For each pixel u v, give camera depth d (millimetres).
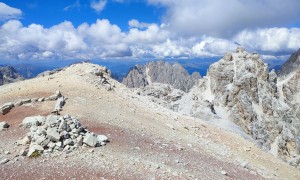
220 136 44094
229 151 38156
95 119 32812
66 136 25703
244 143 45219
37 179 20016
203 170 27219
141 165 24375
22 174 20469
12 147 24641
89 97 39562
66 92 39344
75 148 25047
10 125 29141
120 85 54594
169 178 23141
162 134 34656
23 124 28688
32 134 25578
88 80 46219
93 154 24625
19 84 43594
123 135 30438
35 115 31797
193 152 31688
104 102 39656
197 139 38000
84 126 29859
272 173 36188
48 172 21062
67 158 23344
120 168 23109
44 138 24750
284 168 41250
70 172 21375
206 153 33094
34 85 41531
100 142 26906
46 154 23469
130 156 25766
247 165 34156
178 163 27016
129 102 44469
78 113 33344
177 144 32719
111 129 31156
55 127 26109
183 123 43812
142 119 38156
